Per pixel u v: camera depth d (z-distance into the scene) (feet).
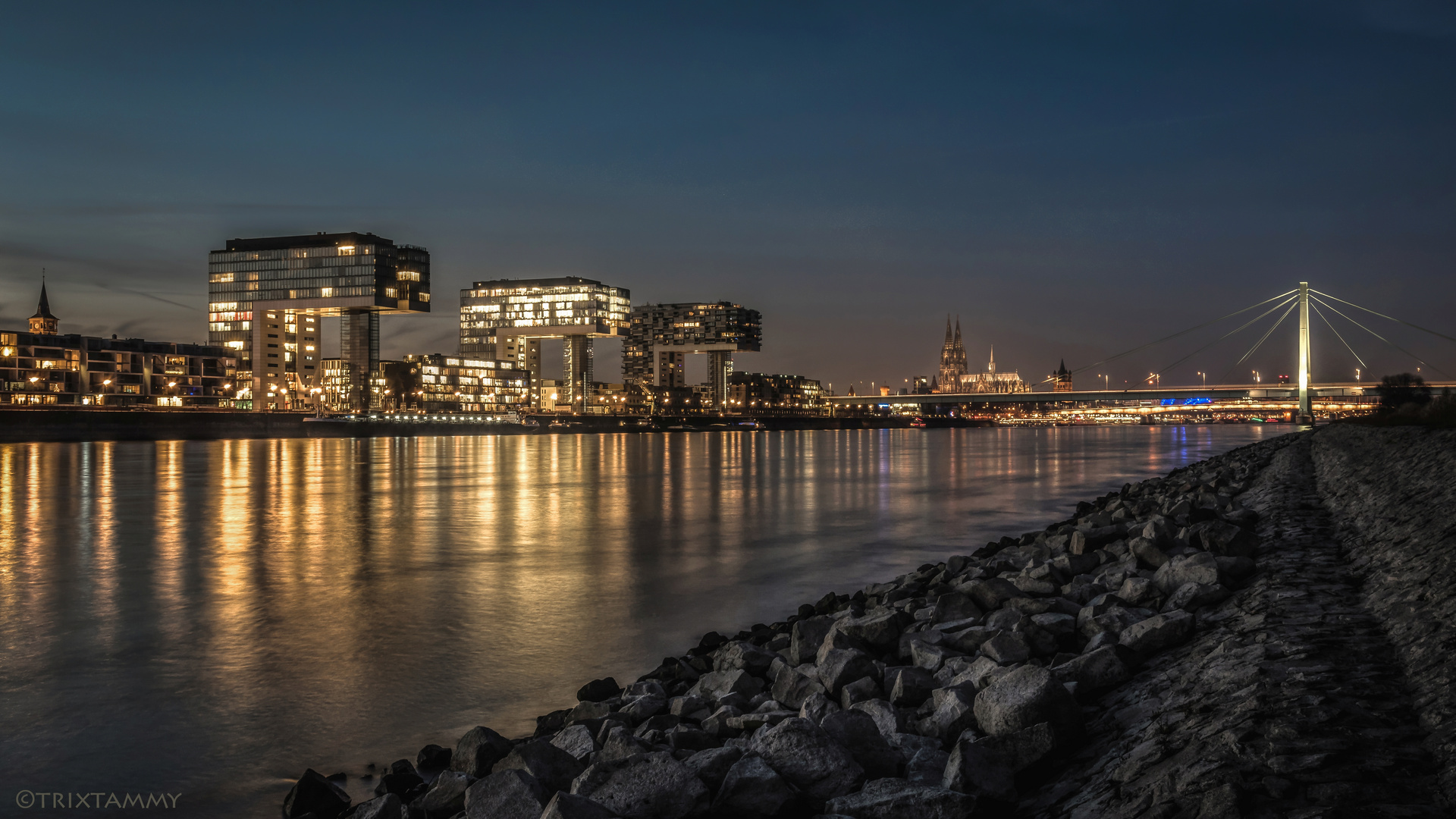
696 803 25.73
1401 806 18.24
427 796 33.68
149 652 72.13
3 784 44.96
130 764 47.47
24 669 67.15
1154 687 31.73
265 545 139.13
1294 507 85.97
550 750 30.89
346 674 65.41
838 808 24.45
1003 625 44.47
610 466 384.88
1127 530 69.72
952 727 30.12
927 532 154.61
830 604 77.36
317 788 40.83
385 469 360.89
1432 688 24.20
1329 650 30.40
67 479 289.94
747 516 183.32
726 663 50.85
